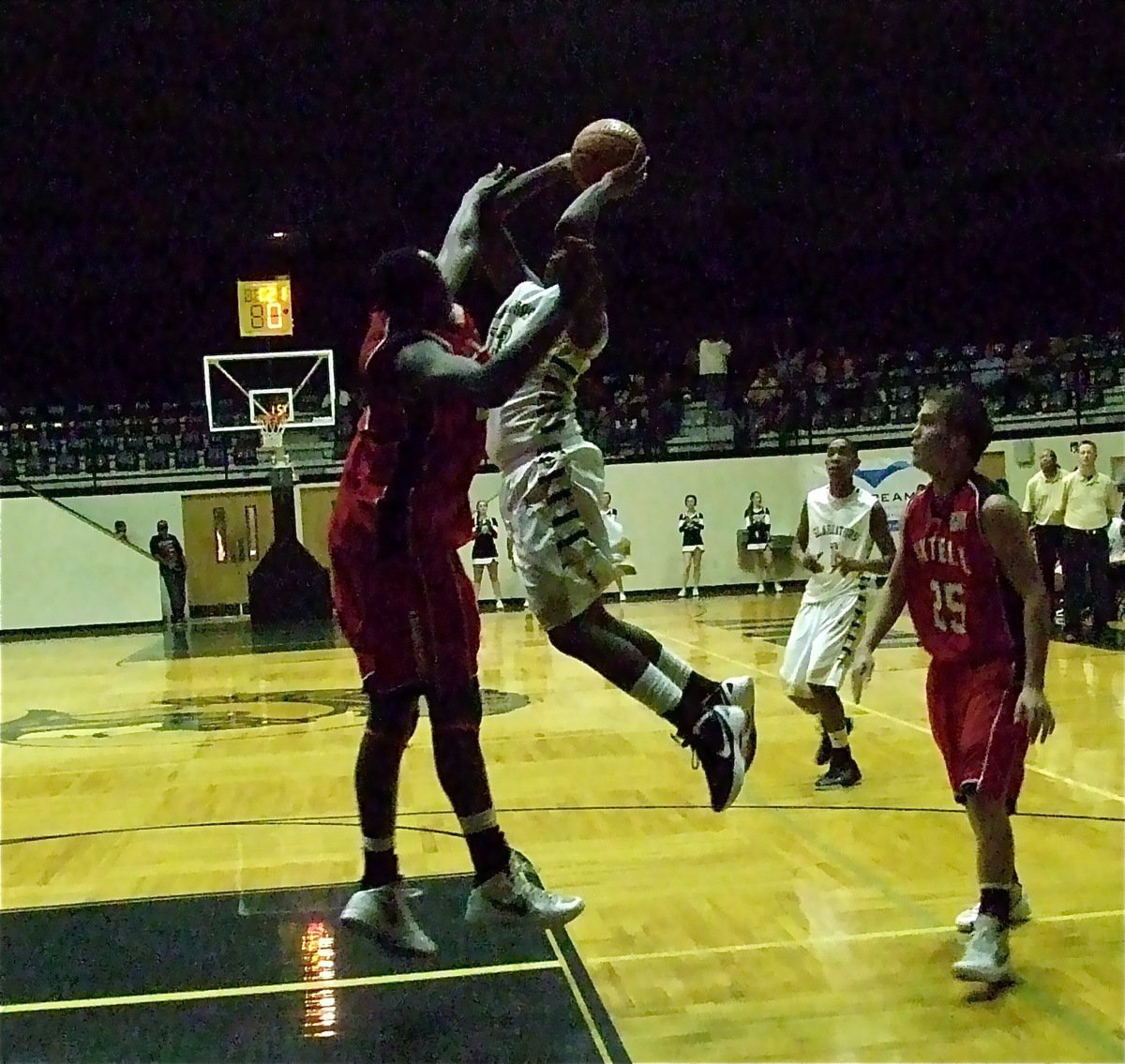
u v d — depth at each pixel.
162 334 21.52
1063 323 20.83
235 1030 3.42
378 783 3.32
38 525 20.52
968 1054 3.17
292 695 10.77
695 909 4.39
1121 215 19.47
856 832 5.39
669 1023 3.40
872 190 19.09
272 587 18.00
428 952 3.36
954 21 13.63
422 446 3.13
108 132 15.84
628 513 21.30
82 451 21.34
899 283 21.66
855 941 4.02
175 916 4.48
